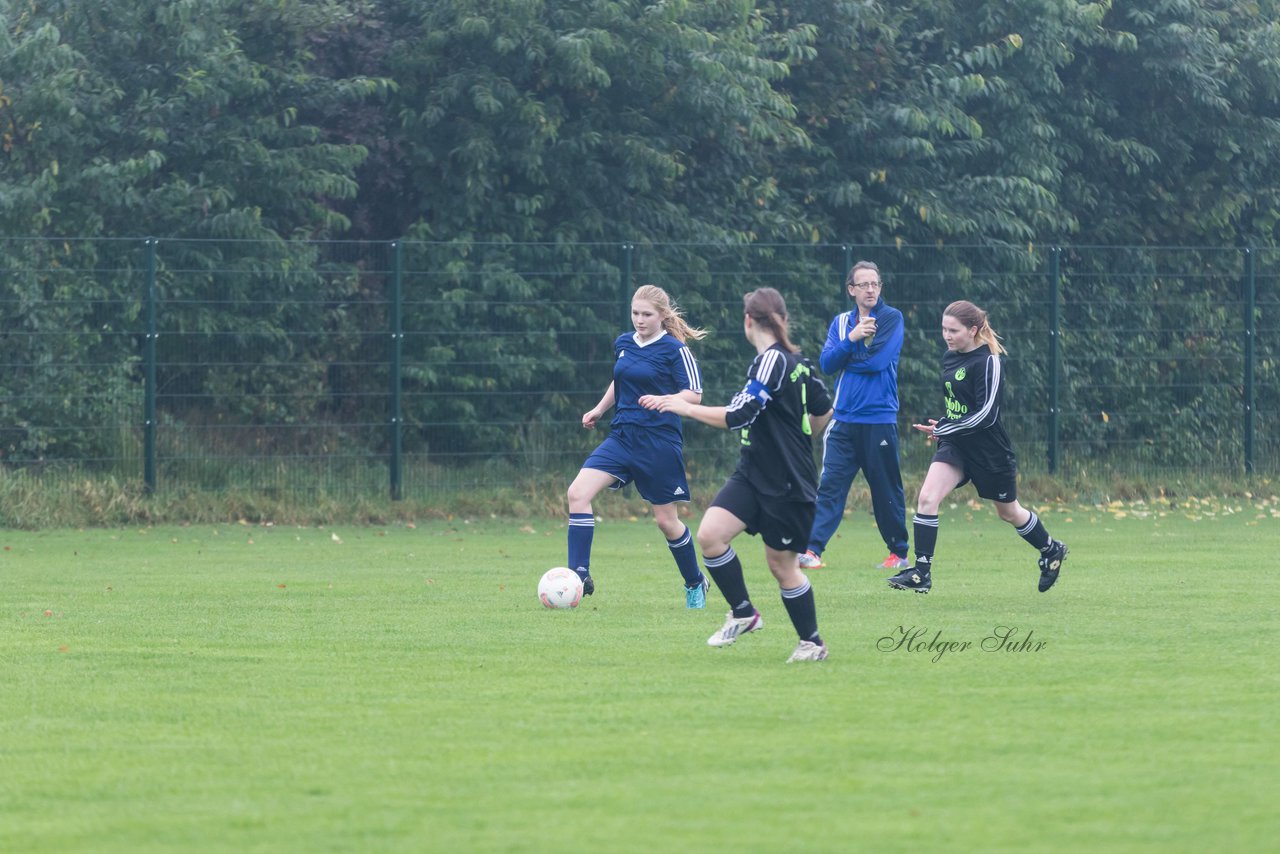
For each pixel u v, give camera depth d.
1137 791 20.02
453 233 73.31
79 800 20.00
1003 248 71.19
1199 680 27.59
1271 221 89.06
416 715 24.88
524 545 55.06
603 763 21.59
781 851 17.53
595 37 70.88
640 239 74.12
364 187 75.00
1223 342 74.00
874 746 22.48
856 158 81.62
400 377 64.38
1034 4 81.25
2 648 31.84
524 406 66.00
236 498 62.28
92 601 39.47
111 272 61.44
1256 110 89.69
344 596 40.44
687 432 67.56
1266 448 74.69
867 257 69.69
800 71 81.62
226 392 62.72
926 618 35.69
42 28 66.38
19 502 59.62
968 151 81.44
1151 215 87.94
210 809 19.48
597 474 38.91
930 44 84.94
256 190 70.00
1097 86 86.62
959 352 40.41
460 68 73.62
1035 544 40.47
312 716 24.88
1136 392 72.81
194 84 68.38
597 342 66.69
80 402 61.03
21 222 65.62
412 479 64.62
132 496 61.16
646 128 75.25
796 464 29.06
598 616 36.44
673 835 18.19
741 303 68.12
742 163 79.25
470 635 33.34
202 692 26.95
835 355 46.22
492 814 19.11
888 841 17.92
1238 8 89.12
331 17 72.69
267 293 63.28
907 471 69.94
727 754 22.06
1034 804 19.42
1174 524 62.28
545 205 74.00
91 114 68.69
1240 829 18.36
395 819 18.92
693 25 75.56
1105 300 72.62
